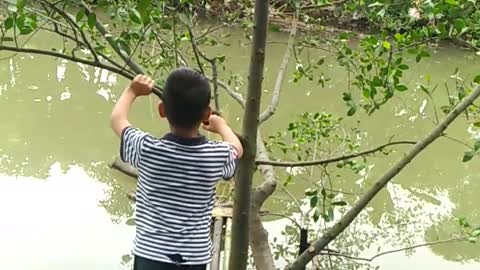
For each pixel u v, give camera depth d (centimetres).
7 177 782
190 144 267
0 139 911
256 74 296
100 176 797
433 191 846
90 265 598
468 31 381
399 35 355
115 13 290
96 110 1058
